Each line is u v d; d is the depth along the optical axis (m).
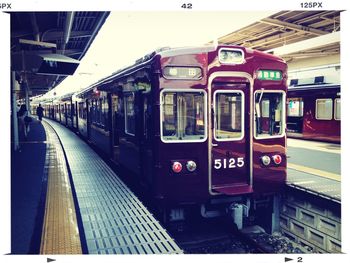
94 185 6.86
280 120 5.70
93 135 12.96
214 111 5.24
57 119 34.19
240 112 5.43
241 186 5.45
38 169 8.42
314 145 12.77
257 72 5.43
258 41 12.81
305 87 14.87
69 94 24.17
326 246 5.41
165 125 5.06
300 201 6.02
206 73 5.15
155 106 5.03
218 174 5.34
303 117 15.07
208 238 5.64
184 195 5.15
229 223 5.90
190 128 5.18
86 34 9.92
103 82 10.33
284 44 12.66
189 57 5.08
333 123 13.39
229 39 12.01
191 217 5.70
